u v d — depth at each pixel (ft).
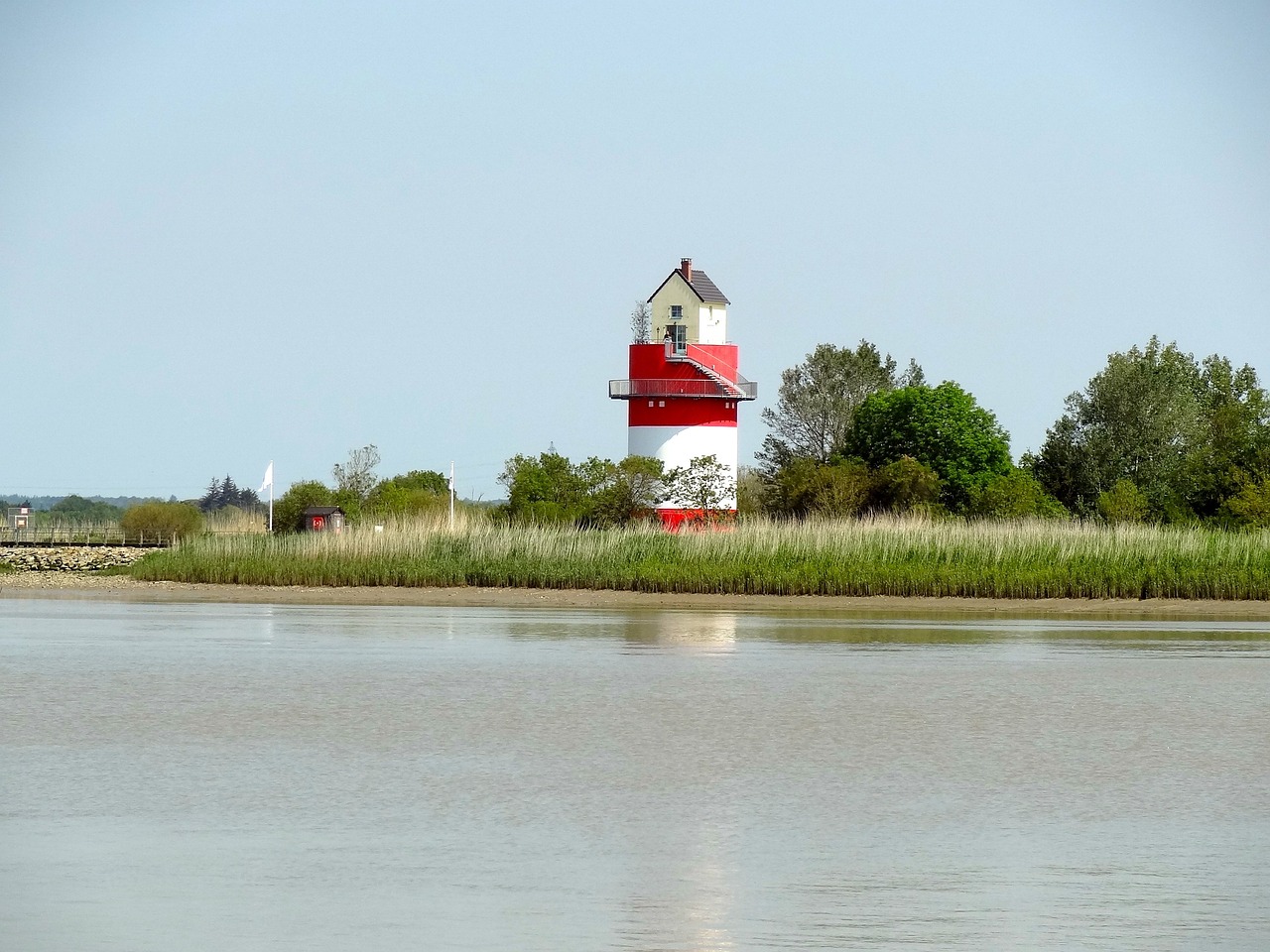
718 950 126.00
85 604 499.92
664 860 155.43
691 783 194.70
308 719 247.09
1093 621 435.94
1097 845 162.40
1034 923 133.69
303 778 196.75
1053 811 179.01
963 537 520.83
